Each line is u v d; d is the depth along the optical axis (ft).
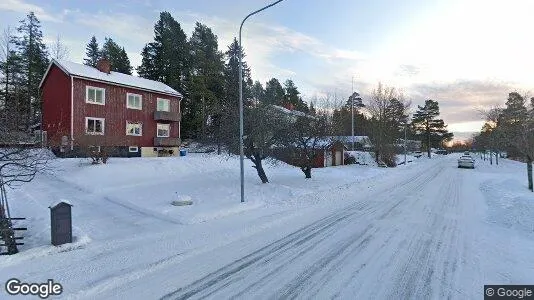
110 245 25.99
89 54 183.62
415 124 272.72
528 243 25.99
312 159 68.44
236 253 23.77
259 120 54.90
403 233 28.99
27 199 43.27
